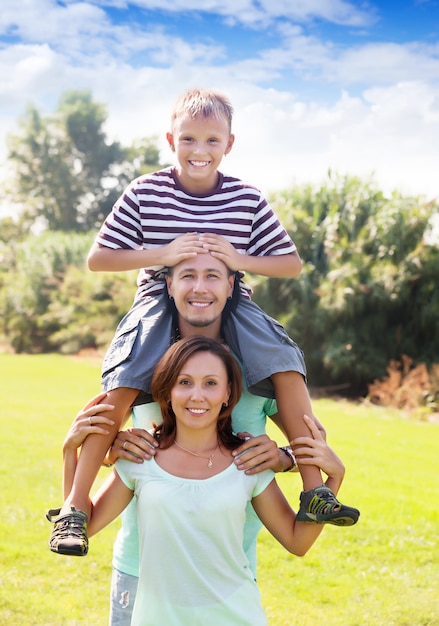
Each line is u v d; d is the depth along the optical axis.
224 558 2.66
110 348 3.00
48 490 6.93
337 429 10.34
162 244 3.01
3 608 4.50
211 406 2.70
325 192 16.16
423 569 5.43
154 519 2.65
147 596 2.65
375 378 14.47
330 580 5.19
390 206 15.00
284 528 2.80
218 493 2.65
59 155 42.16
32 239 24.78
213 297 2.84
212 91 3.08
